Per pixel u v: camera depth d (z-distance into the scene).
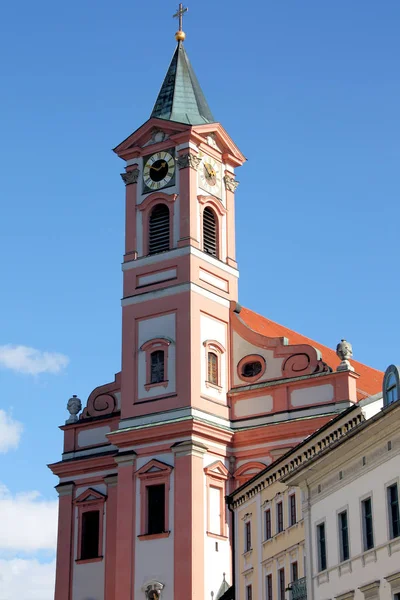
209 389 79.44
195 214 82.12
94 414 85.94
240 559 64.56
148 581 74.88
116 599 75.81
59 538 83.38
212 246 83.81
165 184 83.44
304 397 77.69
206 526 75.44
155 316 81.12
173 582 73.94
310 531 53.91
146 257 82.75
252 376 80.69
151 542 75.81
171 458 76.94
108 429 84.44
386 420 45.66
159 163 84.12
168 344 79.75
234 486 78.31
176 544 74.62
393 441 46.03
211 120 86.50
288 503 58.06
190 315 79.44
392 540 45.50
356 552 48.66
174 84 87.50
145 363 80.44
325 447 51.22
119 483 78.50
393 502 45.97
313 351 78.69
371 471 47.84
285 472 58.88
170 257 81.56
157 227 83.25
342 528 50.62
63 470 84.75
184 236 81.38
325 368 77.75
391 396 48.47
